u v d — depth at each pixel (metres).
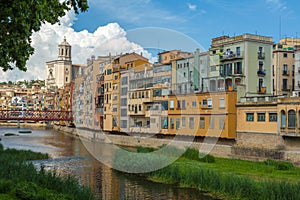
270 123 32.50
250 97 35.06
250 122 34.47
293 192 17.00
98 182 23.08
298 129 29.91
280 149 31.20
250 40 41.78
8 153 34.41
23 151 36.41
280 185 17.72
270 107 32.56
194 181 21.94
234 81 40.41
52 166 29.78
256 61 42.16
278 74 47.62
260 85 42.22
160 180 23.17
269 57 43.19
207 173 22.22
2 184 14.41
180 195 19.89
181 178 22.73
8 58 11.23
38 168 27.97
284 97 31.23
